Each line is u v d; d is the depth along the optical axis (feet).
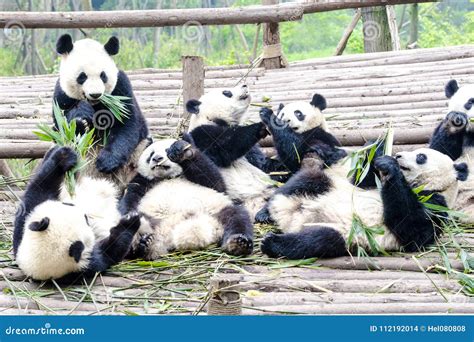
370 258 30.45
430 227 31.71
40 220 26.99
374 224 31.32
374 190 32.94
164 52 123.34
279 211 33.81
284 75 58.39
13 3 119.55
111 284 28.50
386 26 81.10
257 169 38.55
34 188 30.40
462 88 40.55
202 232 31.45
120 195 35.47
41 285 28.12
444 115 46.19
